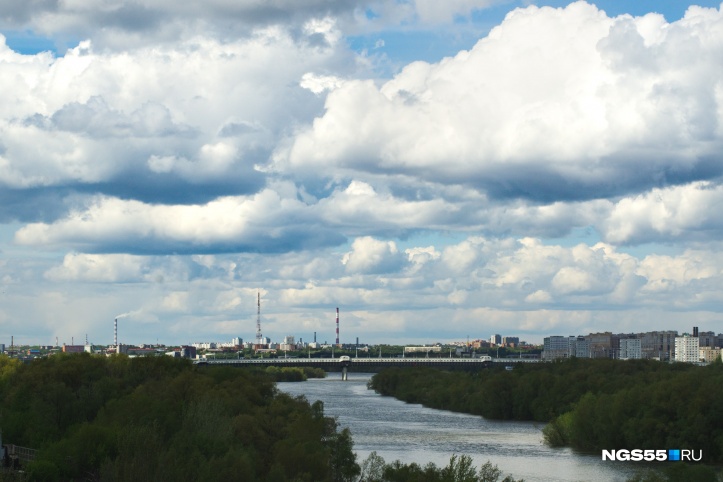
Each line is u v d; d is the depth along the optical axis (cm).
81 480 15238
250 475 13975
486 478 15988
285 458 15650
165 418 17200
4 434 18100
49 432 18038
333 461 17250
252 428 17362
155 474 13450
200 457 14275
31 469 14500
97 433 15625
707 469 17038
